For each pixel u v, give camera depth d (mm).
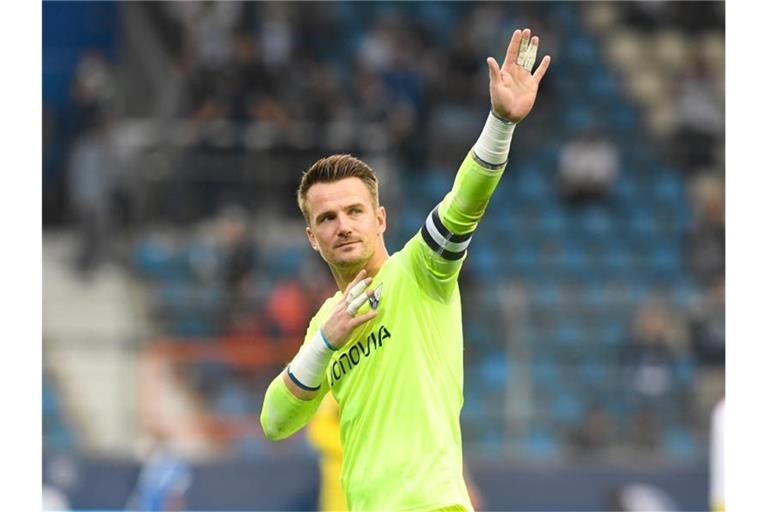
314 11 83875
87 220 70250
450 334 20828
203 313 62438
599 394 58375
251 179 71625
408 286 20750
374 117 76812
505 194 78562
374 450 20375
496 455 56750
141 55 79062
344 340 20609
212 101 76188
